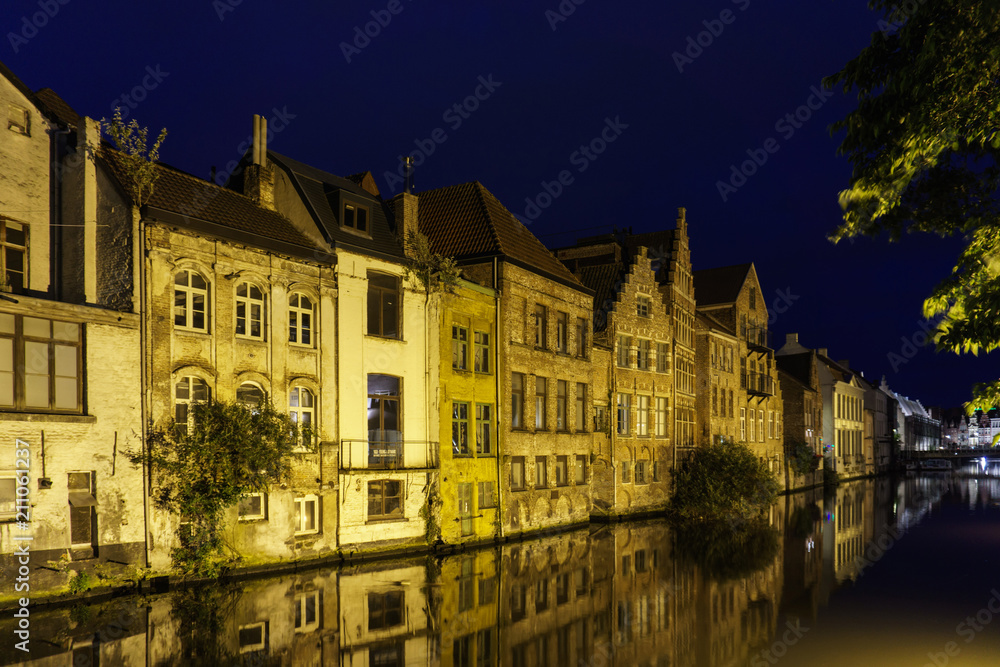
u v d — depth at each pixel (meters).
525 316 30.30
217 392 19.56
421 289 25.78
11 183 17.77
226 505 18.48
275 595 17.05
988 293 5.80
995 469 113.19
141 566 17.52
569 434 32.94
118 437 17.42
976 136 5.57
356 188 26.98
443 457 25.59
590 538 29.06
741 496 36.88
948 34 5.60
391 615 15.40
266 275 21.06
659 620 15.64
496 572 20.91
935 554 25.33
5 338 15.92
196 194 21.02
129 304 18.09
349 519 22.53
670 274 41.69
